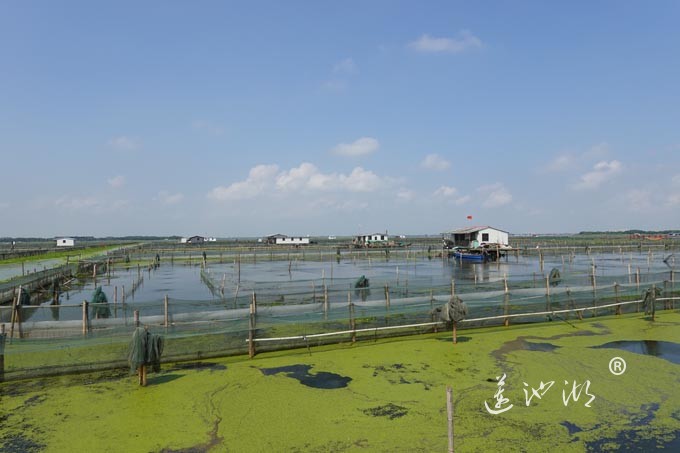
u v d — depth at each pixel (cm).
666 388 1293
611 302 2431
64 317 2150
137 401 1207
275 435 1015
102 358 1497
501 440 994
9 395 1246
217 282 3525
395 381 1361
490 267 6322
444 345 1764
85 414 1123
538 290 2259
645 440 996
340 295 2455
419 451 943
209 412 1139
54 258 7081
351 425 1065
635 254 8912
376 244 11819
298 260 8181
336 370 1469
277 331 1827
